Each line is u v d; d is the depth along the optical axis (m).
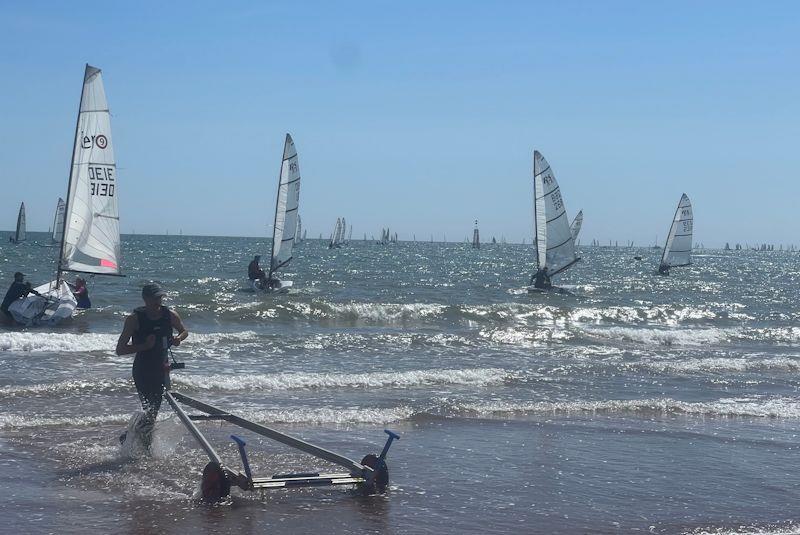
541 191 50.16
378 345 22.08
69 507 7.89
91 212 24.20
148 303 9.44
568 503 8.63
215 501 8.21
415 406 13.33
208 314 29.80
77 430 10.85
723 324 35.44
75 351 18.58
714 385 17.09
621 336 26.38
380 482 8.76
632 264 121.94
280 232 44.94
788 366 19.91
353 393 14.54
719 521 8.15
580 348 23.08
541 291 50.19
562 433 12.03
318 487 8.88
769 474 10.09
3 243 121.06
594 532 7.73
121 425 11.20
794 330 28.50
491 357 20.72
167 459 9.66
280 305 30.98
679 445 11.51
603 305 43.09
